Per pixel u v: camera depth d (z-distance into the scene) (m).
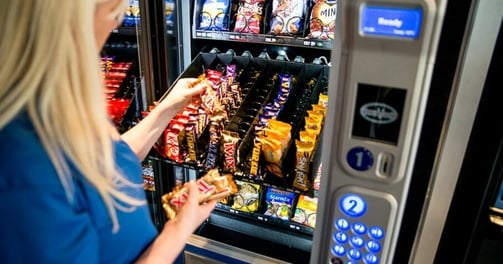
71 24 0.65
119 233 0.80
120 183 0.82
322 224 0.91
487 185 0.88
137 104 1.56
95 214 0.73
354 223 0.86
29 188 0.62
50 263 0.64
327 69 1.46
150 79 1.44
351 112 0.76
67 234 0.66
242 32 1.44
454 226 0.96
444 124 0.83
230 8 1.47
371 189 0.81
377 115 0.74
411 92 0.70
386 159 0.77
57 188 0.65
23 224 0.62
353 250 0.90
